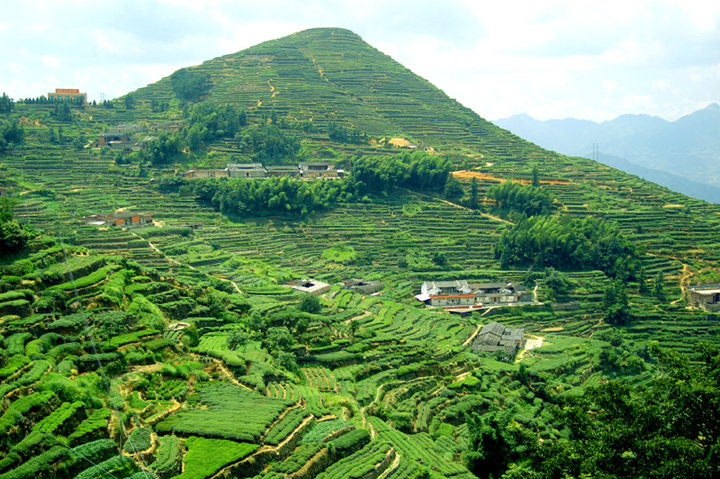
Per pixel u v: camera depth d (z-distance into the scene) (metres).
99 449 49.22
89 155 196.88
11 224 79.50
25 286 72.69
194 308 94.38
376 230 183.88
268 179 186.25
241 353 80.31
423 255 173.12
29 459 46.09
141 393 63.94
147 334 74.25
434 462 68.50
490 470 68.62
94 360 63.22
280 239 170.38
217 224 171.38
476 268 173.12
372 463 61.41
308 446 60.38
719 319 150.25
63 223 139.12
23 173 170.25
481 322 141.75
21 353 59.19
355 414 74.06
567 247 172.62
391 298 147.75
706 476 38.69
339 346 101.31
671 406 46.22
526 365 113.75
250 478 53.81
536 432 88.62
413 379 98.25
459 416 88.56
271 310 109.06
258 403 65.31
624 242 173.62
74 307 73.94
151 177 188.88
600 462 44.22
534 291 159.38
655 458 42.16
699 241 188.12
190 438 56.31
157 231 151.25
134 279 92.62
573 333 144.75
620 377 119.44
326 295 136.00
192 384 69.31
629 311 149.25
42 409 51.06
